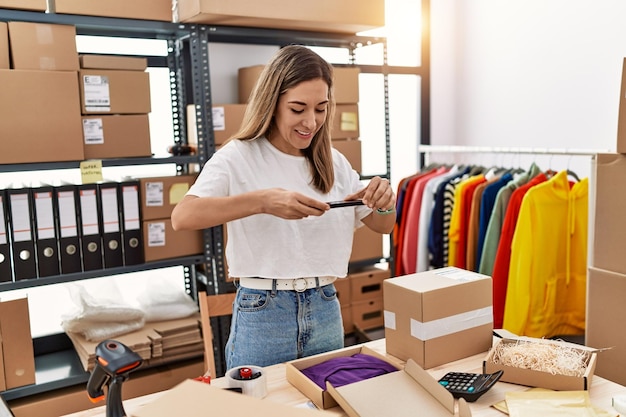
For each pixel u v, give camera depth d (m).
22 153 2.12
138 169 2.84
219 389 0.95
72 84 2.19
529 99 3.08
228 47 2.93
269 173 1.53
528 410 1.16
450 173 3.11
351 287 2.88
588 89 2.79
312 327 1.53
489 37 3.27
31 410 2.19
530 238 2.48
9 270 2.18
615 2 2.62
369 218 1.63
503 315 2.61
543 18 2.96
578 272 2.60
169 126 2.80
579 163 2.86
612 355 1.79
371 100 3.51
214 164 1.49
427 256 3.03
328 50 3.14
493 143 3.32
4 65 2.09
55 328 2.64
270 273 1.47
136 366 0.97
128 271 2.37
